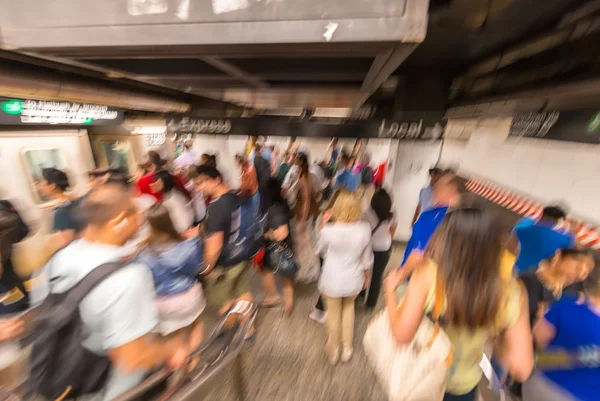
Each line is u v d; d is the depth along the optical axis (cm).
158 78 138
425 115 293
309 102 290
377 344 140
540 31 163
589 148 204
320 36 73
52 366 90
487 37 179
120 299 92
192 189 415
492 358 173
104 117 398
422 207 288
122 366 98
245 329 149
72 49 85
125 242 112
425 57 248
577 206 214
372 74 113
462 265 102
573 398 138
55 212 225
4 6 81
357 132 304
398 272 147
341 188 253
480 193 365
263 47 78
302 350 254
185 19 76
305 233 340
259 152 606
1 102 291
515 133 196
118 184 113
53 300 95
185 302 175
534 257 216
